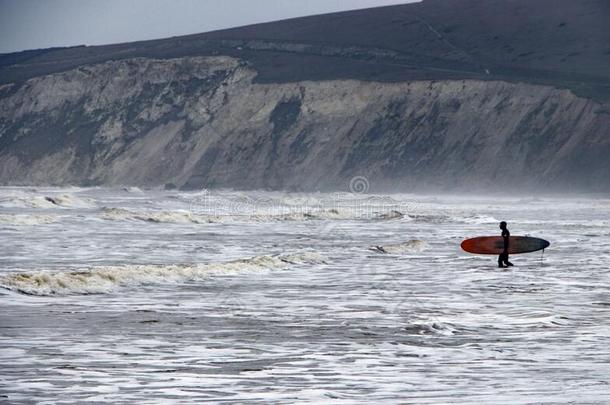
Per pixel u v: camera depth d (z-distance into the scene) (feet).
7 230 559.38
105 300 260.21
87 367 165.78
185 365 169.68
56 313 231.09
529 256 440.04
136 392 146.92
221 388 150.92
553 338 204.95
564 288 308.19
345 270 364.58
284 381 156.97
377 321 228.43
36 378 155.84
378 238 563.89
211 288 296.10
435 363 174.60
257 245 493.77
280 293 286.25
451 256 436.76
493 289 303.48
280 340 198.90
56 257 396.16
